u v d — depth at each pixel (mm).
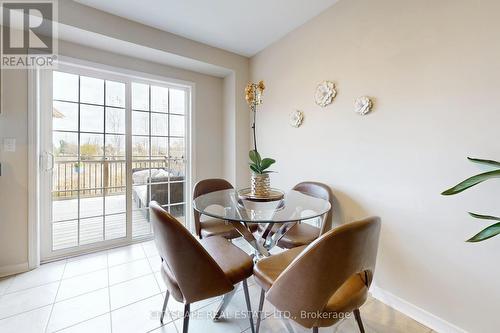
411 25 1530
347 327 1475
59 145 2307
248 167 3131
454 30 1345
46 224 2260
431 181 1456
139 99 2734
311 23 2240
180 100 3025
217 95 3242
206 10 2117
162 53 2484
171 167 2984
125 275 2020
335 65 2029
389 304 1682
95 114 2473
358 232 877
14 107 1992
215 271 1124
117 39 2184
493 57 1216
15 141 2008
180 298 1151
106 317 1523
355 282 1159
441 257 1420
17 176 2025
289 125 2508
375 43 1734
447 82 1377
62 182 2334
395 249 1645
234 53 2961
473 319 1301
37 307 1605
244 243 2736
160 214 1057
